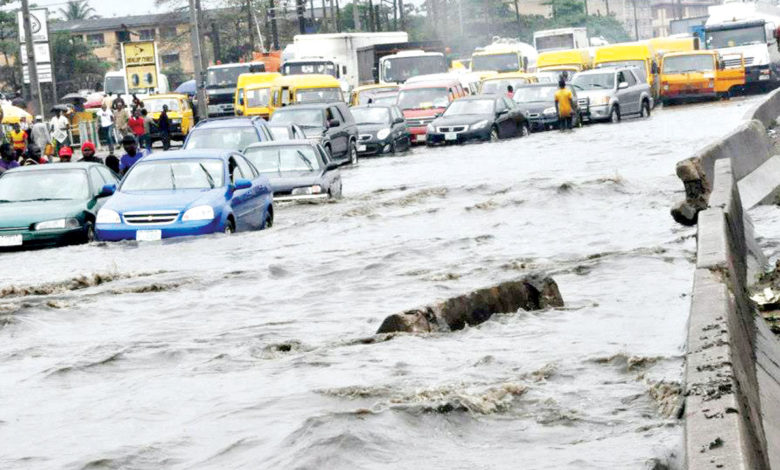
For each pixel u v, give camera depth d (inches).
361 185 2477.9
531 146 3262.8
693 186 1213.1
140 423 602.9
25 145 3690.9
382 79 5068.9
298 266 1243.2
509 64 5354.3
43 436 589.6
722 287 612.4
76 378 742.5
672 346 708.7
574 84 4234.7
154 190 1658.5
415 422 553.3
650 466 469.4
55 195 1771.7
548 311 869.8
